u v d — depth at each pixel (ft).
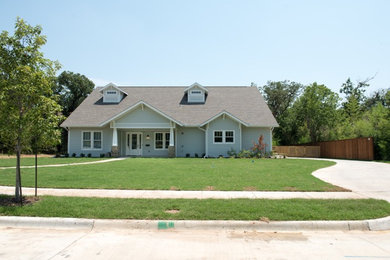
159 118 78.59
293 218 20.68
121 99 91.56
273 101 169.68
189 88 89.25
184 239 17.85
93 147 82.23
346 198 26.73
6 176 39.24
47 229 20.04
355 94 157.69
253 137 81.30
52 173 41.88
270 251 15.83
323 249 16.17
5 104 23.75
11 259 14.56
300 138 138.62
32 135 25.44
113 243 17.08
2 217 21.11
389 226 20.29
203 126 81.25
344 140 82.74
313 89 127.44
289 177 38.32
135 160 64.18
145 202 24.73
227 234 18.85
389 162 64.85
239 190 30.17
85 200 25.46
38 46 25.82
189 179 36.50
